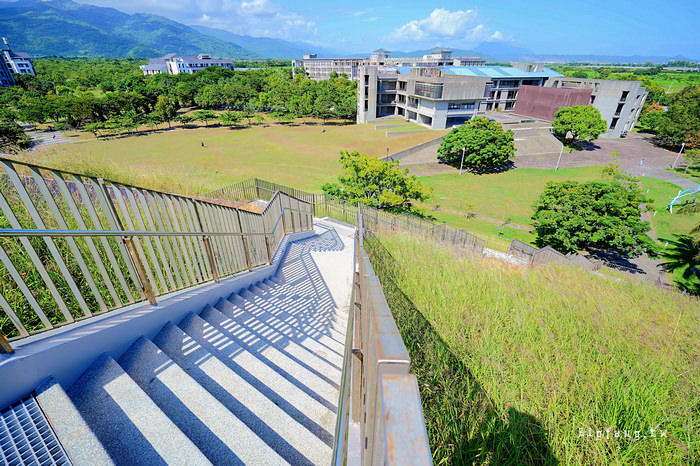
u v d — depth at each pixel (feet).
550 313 10.23
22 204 13.98
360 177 89.51
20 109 233.55
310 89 257.96
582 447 5.50
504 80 233.14
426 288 12.00
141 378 8.11
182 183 35.88
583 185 81.97
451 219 96.22
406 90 211.20
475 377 7.09
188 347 9.68
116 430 6.51
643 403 6.30
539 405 6.33
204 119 239.30
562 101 191.42
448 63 360.28
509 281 13.55
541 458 5.38
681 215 107.14
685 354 8.52
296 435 7.35
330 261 26.11
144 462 6.02
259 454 6.51
